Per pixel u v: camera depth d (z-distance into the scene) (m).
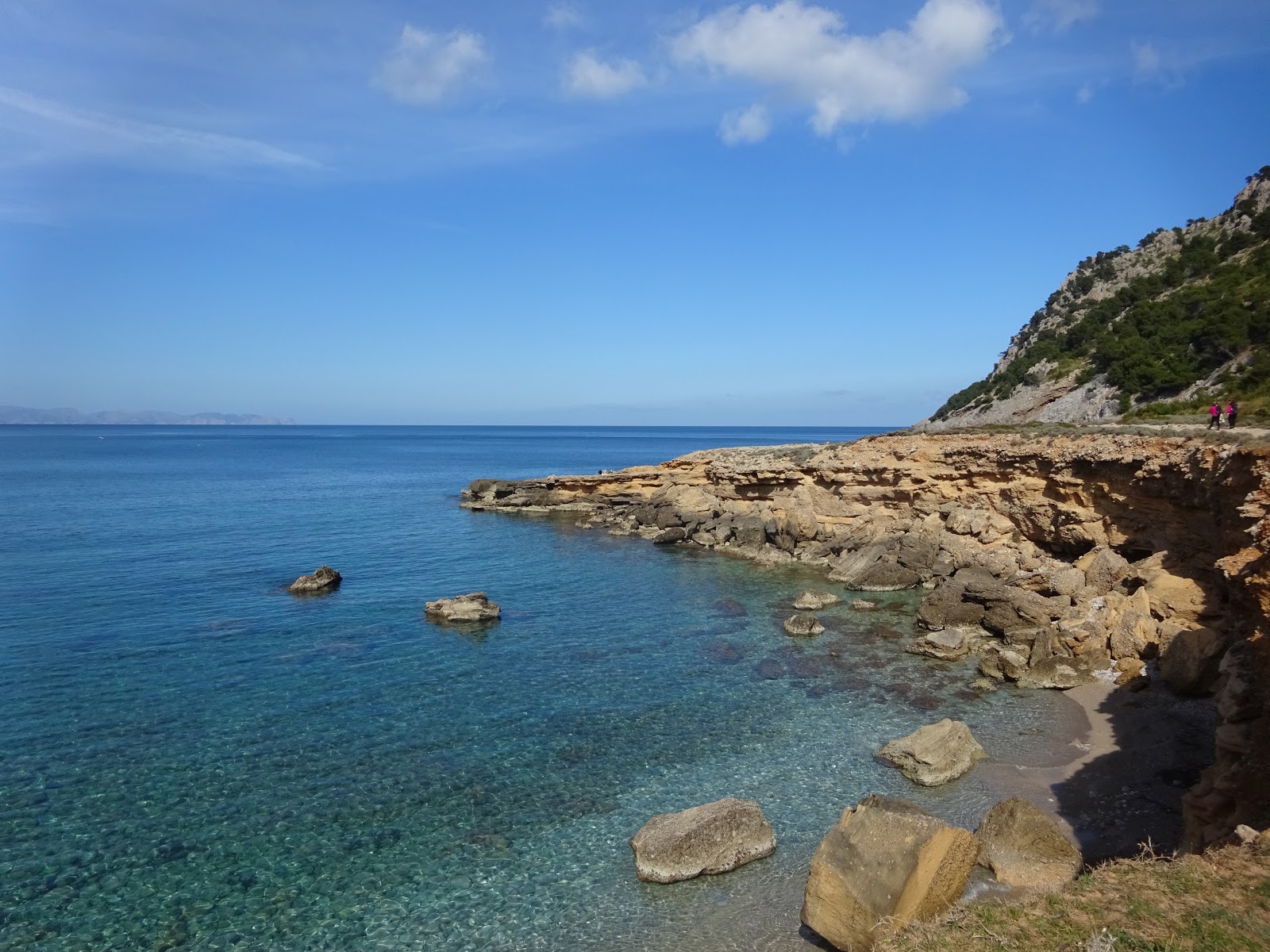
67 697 28.45
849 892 14.84
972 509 50.06
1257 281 61.28
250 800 21.45
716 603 44.31
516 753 24.48
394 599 44.75
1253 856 12.67
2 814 20.42
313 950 15.74
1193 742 23.78
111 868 18.25
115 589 45.41
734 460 77.19
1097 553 38.88
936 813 20.62
